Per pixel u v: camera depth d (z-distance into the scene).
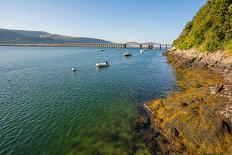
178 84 45.81
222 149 18.59
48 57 134.12
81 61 107.62
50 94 40.97
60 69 77.69
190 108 24.59
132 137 22.61
